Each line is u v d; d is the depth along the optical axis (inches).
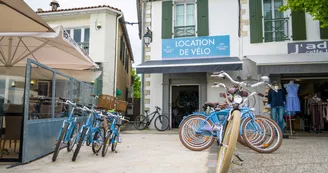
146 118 421.4
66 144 194.1
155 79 431.8
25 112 163.3
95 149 186.4
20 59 282.0
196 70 361.4
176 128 435.8
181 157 179.3
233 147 103.2
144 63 402.3
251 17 404.5
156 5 447.5
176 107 450.0
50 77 199.3
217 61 366.3
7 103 185.0
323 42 374.9
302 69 325.1
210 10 423.8
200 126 200.2
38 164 158.9
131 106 589.0
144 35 423.2
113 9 501.4
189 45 420.5
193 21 434.9
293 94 308.8
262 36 396.2
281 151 194.9
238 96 123.6
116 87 506.6
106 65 490.3
